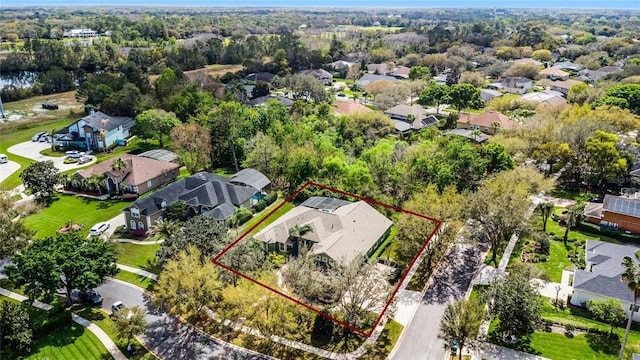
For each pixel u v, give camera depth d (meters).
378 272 67.81
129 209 81.19
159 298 57.88
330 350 54.75
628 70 173.00
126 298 63.91
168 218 82.06
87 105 158.88
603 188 96.62
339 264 61.28
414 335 57.03
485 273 69.12
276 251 74.75
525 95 159.25
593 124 101.25
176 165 107.88
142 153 113.69
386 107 159.00
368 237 74.12
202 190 87.38
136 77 164.75
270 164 103.31
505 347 54.69
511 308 53.19
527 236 75.56
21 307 59.41
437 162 90.06
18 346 53.22
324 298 58.75
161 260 62.94
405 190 88.38
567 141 99.50
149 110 136.62
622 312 55.50
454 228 69.38
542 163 105.94
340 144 117.94
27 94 184.38
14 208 81.31
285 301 54.19
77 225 84.38
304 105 144.62
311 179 96.12
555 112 134.62
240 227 82.00
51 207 92.75
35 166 95.56
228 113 115.25
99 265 59.66
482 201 70.06
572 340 55.41
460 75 198.50
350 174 89.00
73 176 99.56
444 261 72.56
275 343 56.00
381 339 56.31
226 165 116.19
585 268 67.88
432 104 173.50
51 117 157.62
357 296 57.22
